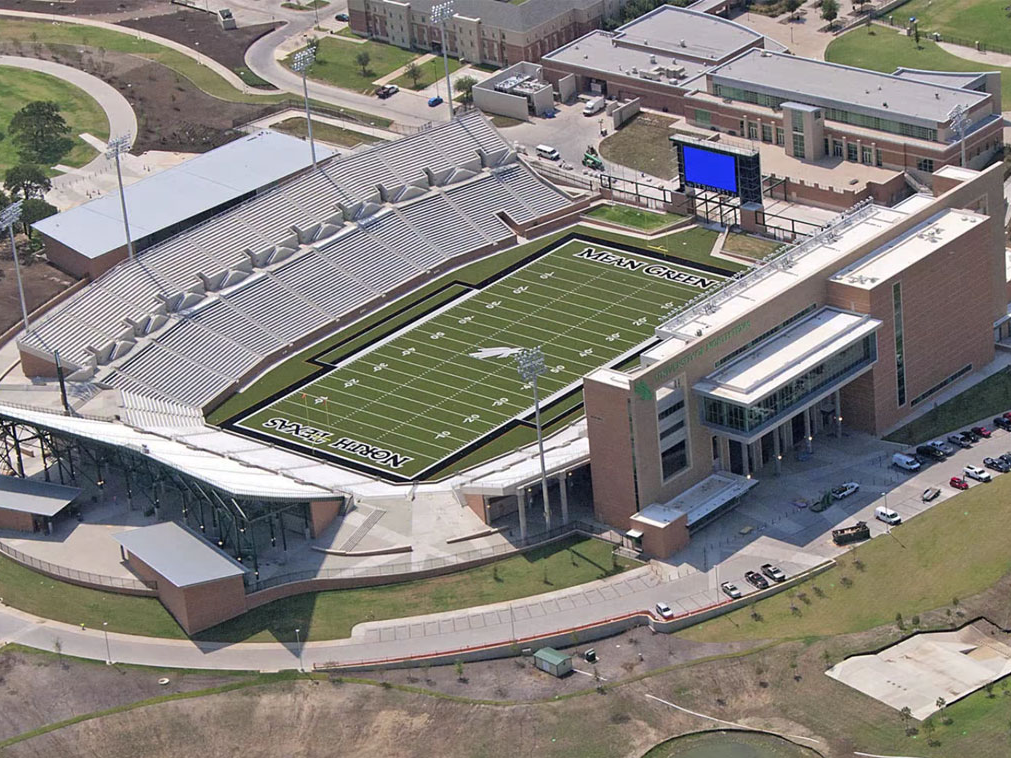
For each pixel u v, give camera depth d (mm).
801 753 186250
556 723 193500
